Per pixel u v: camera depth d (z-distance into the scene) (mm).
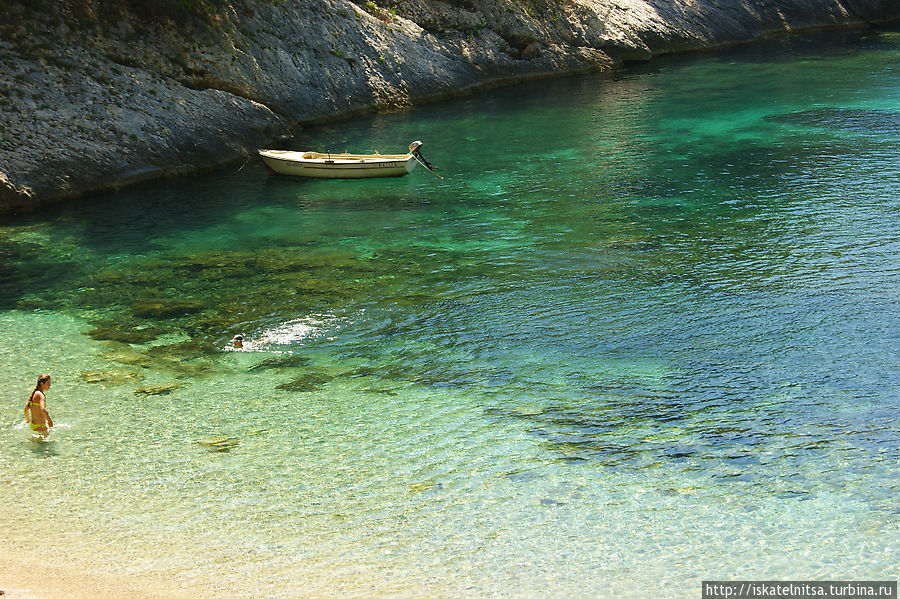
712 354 18734
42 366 19203
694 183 32281
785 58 60344
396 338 20406
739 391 17016
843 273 22797
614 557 11984
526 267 24625
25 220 30062
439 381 18141
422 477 14398
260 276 24609
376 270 24844
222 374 18797
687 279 23094
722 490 13539
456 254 25922
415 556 12219
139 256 26469
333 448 15500
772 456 14516
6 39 35125
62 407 17297
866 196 29359
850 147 36094
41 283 24359
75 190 32625
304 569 11984
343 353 19734
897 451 14453
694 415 16156
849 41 67125
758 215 28203
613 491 13672
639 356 18859
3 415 16969
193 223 29703
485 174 34719
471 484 14102
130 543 12789
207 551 12523
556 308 21672
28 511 13750
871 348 18547
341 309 22188
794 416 15898
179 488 14336
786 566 11578
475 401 17156
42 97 34156
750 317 20500
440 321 21234
